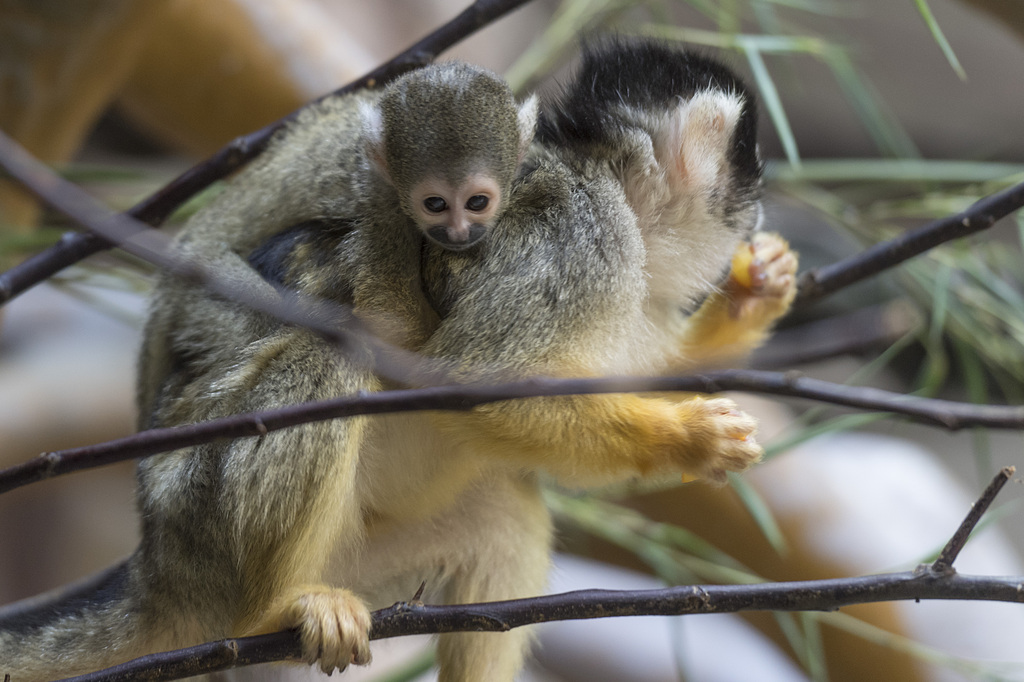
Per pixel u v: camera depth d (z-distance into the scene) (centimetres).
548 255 127
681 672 133
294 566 125
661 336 131
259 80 142
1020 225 134
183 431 119
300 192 128
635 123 129
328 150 128
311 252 127
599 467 126
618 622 173
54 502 182
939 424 120
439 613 123
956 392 196
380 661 140
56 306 168
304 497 125
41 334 165
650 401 127
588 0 140
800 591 121
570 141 129
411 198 126
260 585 125
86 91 137
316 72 143
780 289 132
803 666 146
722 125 130
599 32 135
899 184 147
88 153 213
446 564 131
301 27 142
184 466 126
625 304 127
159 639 127
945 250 137
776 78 224
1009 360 138
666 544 138
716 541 145
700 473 126
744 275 132
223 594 126
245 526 125
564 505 137
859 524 144
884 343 135
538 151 129
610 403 126
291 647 123
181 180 128
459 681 130
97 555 184
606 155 129
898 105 244
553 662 166
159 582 126
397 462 129
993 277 137
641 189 129
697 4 137
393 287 127
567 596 122
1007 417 118
